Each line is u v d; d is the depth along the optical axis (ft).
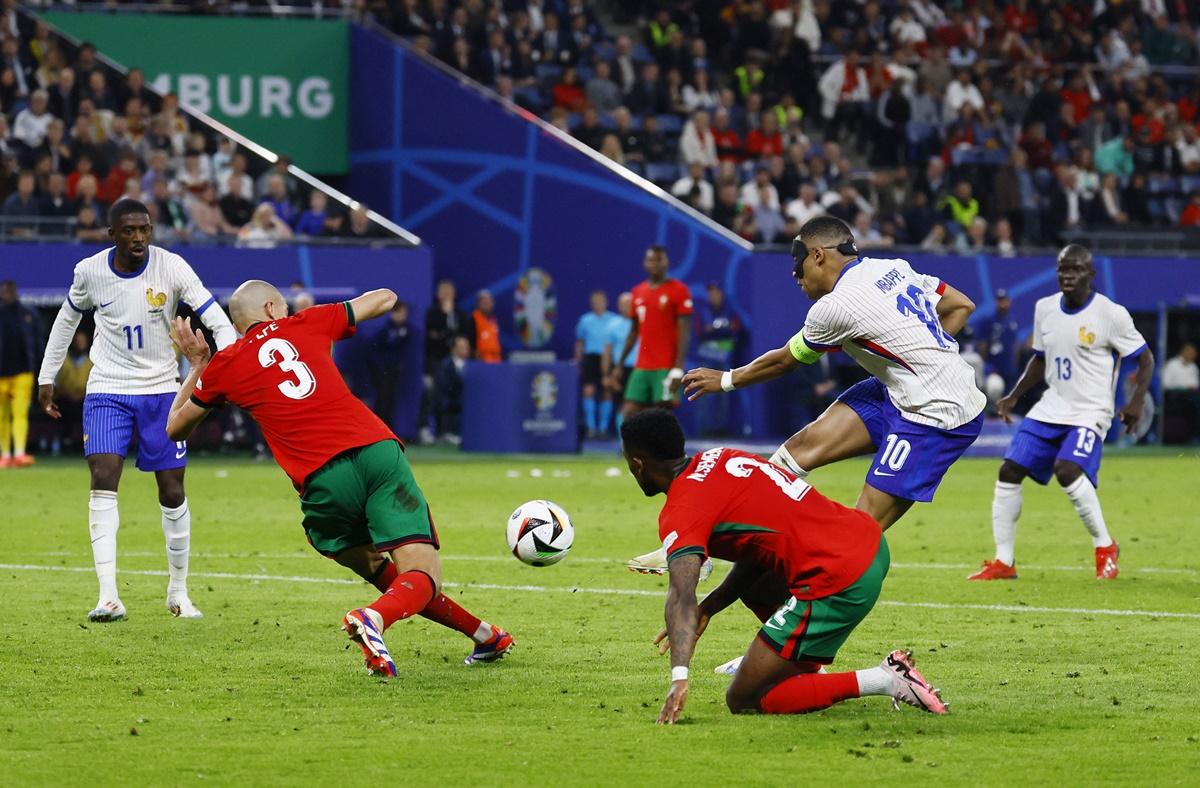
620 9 176.55
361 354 136.87
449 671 42.78
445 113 155.02
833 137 168.96
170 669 42.75
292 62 161.89
